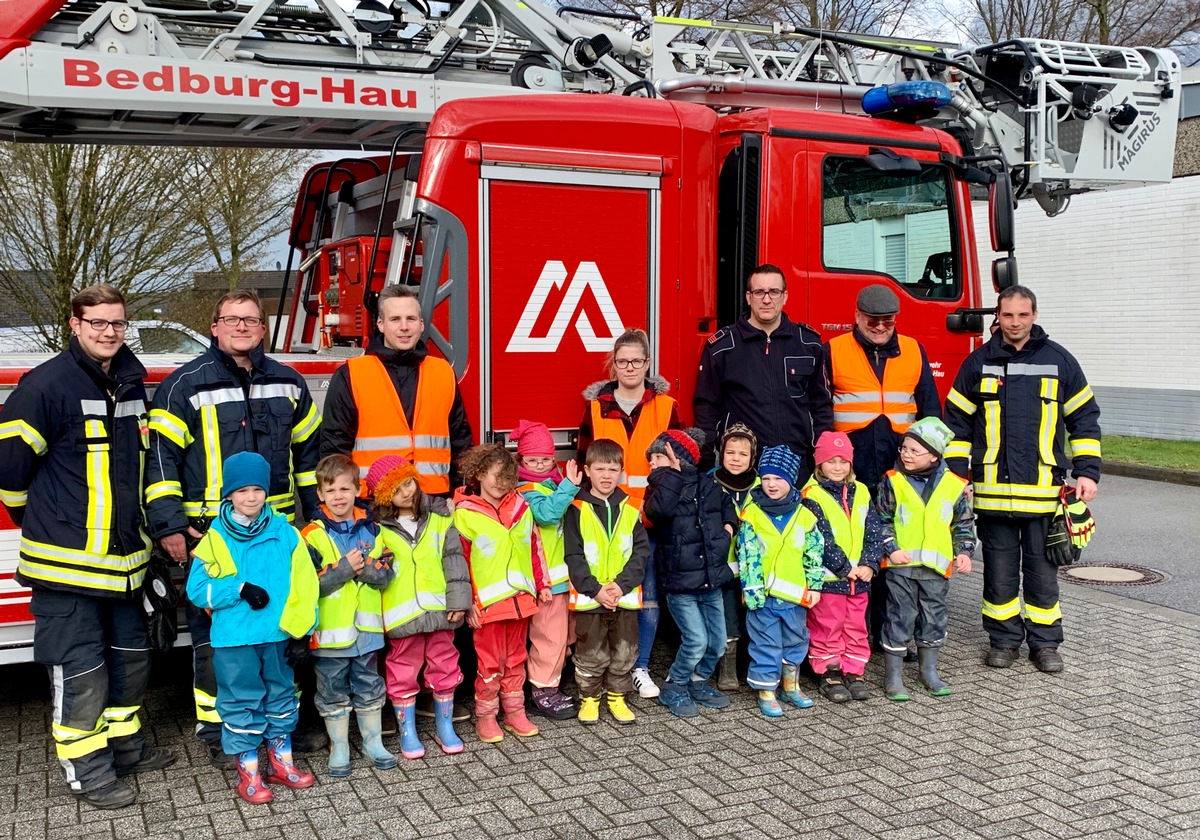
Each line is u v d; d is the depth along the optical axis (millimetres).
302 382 4516
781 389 5309
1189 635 6211
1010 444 5559
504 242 5117
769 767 4336
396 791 4125
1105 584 7500
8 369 4383
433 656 4492
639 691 5207
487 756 4473
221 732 4316
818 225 5828
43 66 5160
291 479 4453
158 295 13195
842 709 5035
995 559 5664
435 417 4707
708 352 5422
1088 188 7832
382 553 4289
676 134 5535
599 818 3873
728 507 5023
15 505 3996
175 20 5668
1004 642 5688
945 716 4922
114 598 4027
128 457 4059
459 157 4996
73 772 3955
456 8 6207
